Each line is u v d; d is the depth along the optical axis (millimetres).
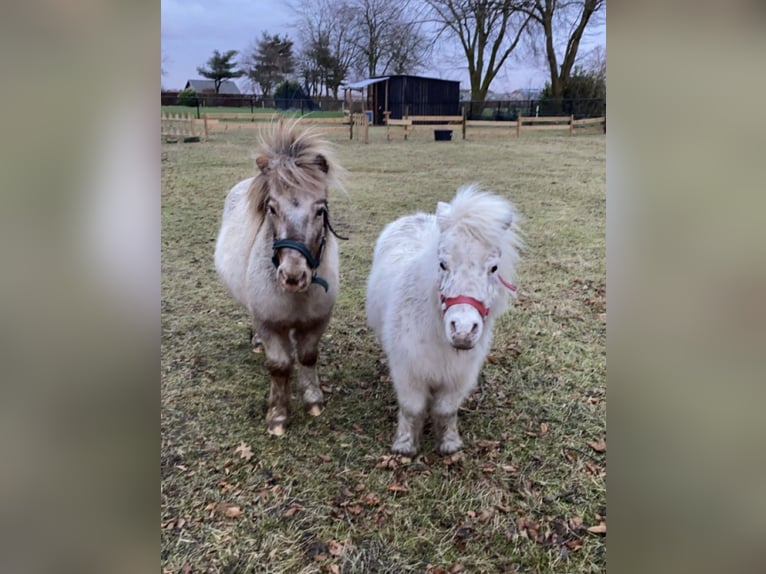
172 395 3396
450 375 2588
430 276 2426
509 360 3727
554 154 10938
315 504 2568
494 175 8984
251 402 3350
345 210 6984
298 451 2920
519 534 2379
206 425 3129
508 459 2826
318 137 2686
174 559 2285
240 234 3201
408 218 3566
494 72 19125
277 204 2500
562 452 2861
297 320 2881
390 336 2686
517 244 2479
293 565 2264
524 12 17797
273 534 2410
